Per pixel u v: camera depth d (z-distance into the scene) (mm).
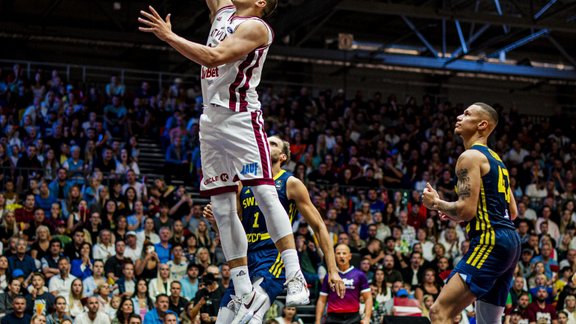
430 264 13938
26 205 13430
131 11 25203
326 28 26625
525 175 19234
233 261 4434
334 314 10141
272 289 5492
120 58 26188
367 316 10094
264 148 4250
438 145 20922
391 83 28219
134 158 16812
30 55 24891
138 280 12234
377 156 19688
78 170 15180
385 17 25672
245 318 4371
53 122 17594
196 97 21453
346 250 10258
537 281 13875
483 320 5453
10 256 11914
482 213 5172
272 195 4277
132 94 21484
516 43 23109
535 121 25969
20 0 24406
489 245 5121
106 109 19641
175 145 17641
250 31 4066
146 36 22859
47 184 14727
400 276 13383
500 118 23766
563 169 20859
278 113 21266
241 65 4145
